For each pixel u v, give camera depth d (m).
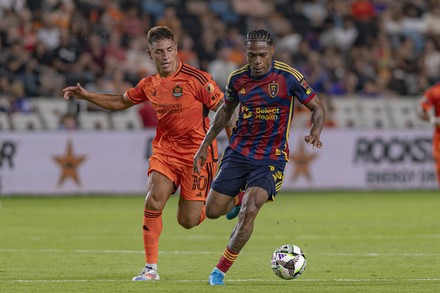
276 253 30.77
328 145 84.50
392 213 63.62
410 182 85.75
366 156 85.12
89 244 45.19
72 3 94.62
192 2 105.56
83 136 80.00
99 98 34.28
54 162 79.31
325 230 52.34
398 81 98.31
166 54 32.72
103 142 80.38
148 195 32.62
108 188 80.38
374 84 96.44
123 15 96.81
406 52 102.75
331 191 84.00
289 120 30.80
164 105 33.19
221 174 31.22
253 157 30.62
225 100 31.16
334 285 30.08
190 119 33.28
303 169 84.06
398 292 28.28
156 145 33.62
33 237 48.56
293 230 52.47
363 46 102.00
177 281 31.30
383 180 85.38
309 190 84.00
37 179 79.00
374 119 90.69
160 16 103.31
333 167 84.56
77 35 89.75
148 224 32.25
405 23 109.25
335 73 96.50
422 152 86.00
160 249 43.16
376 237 48.31
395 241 46.25
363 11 106.88
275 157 30.64
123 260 38.62
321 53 100.50
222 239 47.81
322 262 37.75
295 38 102.75
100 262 37.88
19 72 86.56
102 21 93.31
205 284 30.31
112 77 88.62
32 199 76.06
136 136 81.00
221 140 79.81
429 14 108.38
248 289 28.91
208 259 39.19
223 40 98.50
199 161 31.39
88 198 77.19
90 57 88.81
